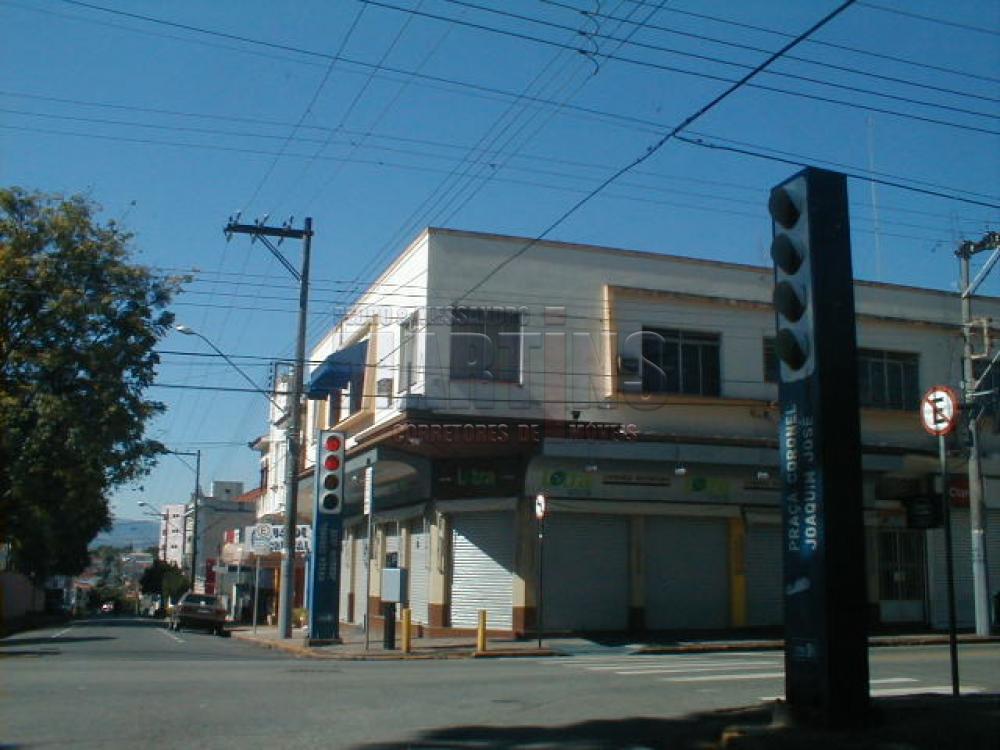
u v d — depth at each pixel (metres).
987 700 10.73
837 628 8.98
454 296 25.61
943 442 11.62
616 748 9.33
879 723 8.97
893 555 29.59
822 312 9.49
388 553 30.03
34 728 9.80
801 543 9.35
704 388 27.41
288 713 11.07
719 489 26.80
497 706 12.03
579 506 25.52
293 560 27.94
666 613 26.30
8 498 30.52
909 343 30.31
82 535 59.66
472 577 26.00
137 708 11.20
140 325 30.08
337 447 25.12
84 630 39.34
